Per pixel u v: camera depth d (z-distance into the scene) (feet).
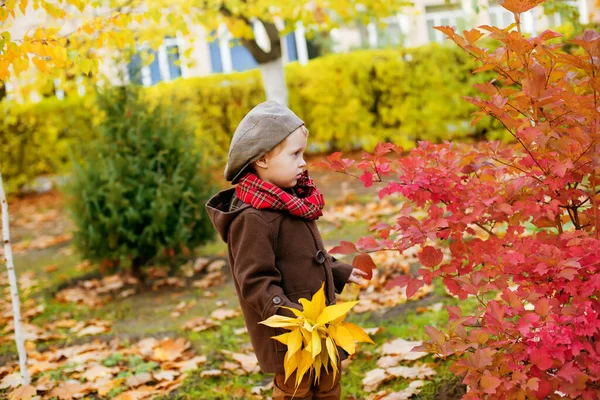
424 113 35.09
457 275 7.80
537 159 7.50
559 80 7.68
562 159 7.20
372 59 35.50
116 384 11.51
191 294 17.29
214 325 14.47
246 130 7.70
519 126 7.22
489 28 7.09
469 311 13.19
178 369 12.28
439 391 9.95
